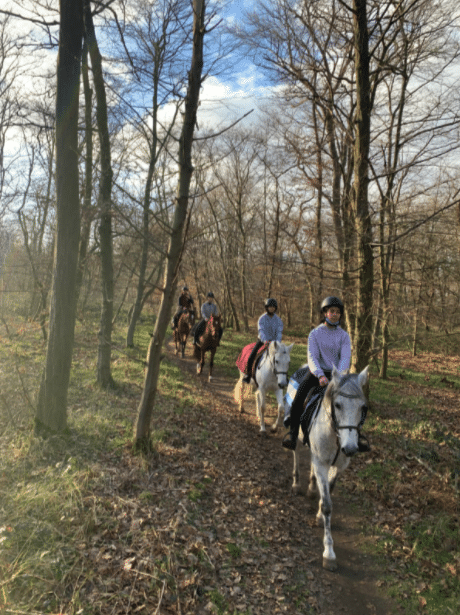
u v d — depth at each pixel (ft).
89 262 41.50
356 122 30.22
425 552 15.24
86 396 26.66
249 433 27.63
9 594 10.09
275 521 16.66
